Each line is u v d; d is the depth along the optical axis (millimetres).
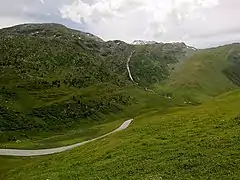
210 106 75562
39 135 155000
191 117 65812
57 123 176750
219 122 56062
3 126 151750
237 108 64938
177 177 35375
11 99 190000
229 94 89562
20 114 172500
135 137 57625
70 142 111125
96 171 42812
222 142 44562
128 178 37469
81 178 41312
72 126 179875
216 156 39594
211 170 35906
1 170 70312
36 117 176125
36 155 86438
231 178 33281
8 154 88000
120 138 60656
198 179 34094
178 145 46938
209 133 50469
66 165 51500
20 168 63219
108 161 46000
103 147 56688
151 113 101125
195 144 45969
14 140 138125
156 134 56531
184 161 39438
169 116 75000
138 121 89188
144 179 36094
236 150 40719
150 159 42938
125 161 44156
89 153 55688
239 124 52500
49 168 53500
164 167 38938
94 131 137125
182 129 56281
